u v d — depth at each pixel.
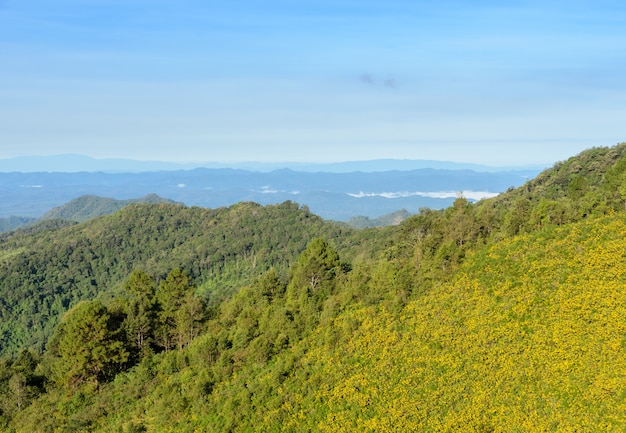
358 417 44.59
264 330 61.81
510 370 45.31
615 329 45.00
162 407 53.44
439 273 64.31
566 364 43.34
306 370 52.12
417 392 46.16
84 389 61.88
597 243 58.97
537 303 52.50
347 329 57.09
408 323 56.44
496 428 39.84
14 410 61.56
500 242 67.69
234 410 49.09
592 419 37.91
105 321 63.00
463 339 51.28
